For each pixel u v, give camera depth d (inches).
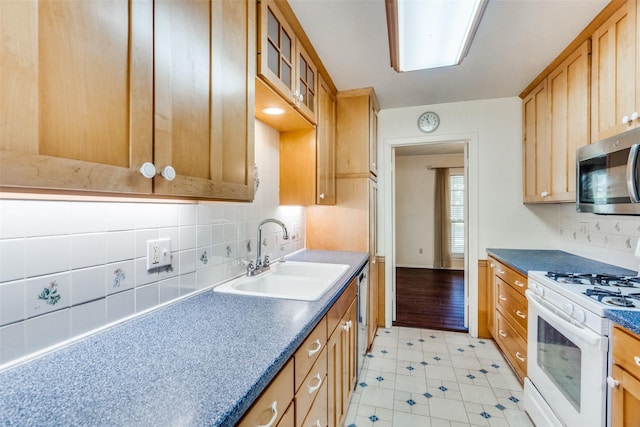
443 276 214.8
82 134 22.4
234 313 44.5
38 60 19.8
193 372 28.6
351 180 105.4
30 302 30.3
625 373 42.6
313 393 44.8
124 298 40.4
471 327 115.6
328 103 96.0
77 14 22.1
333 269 78.1
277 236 86.7
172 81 31.0
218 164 38.5
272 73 53.9
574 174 76.4
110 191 24.4
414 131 119.5
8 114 18.3
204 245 55.9
